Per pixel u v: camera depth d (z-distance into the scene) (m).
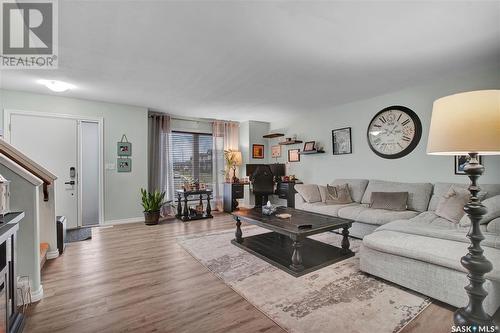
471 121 1.12
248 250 3.06
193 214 5.35
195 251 3.10
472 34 2.27
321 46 2.48
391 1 1.80
